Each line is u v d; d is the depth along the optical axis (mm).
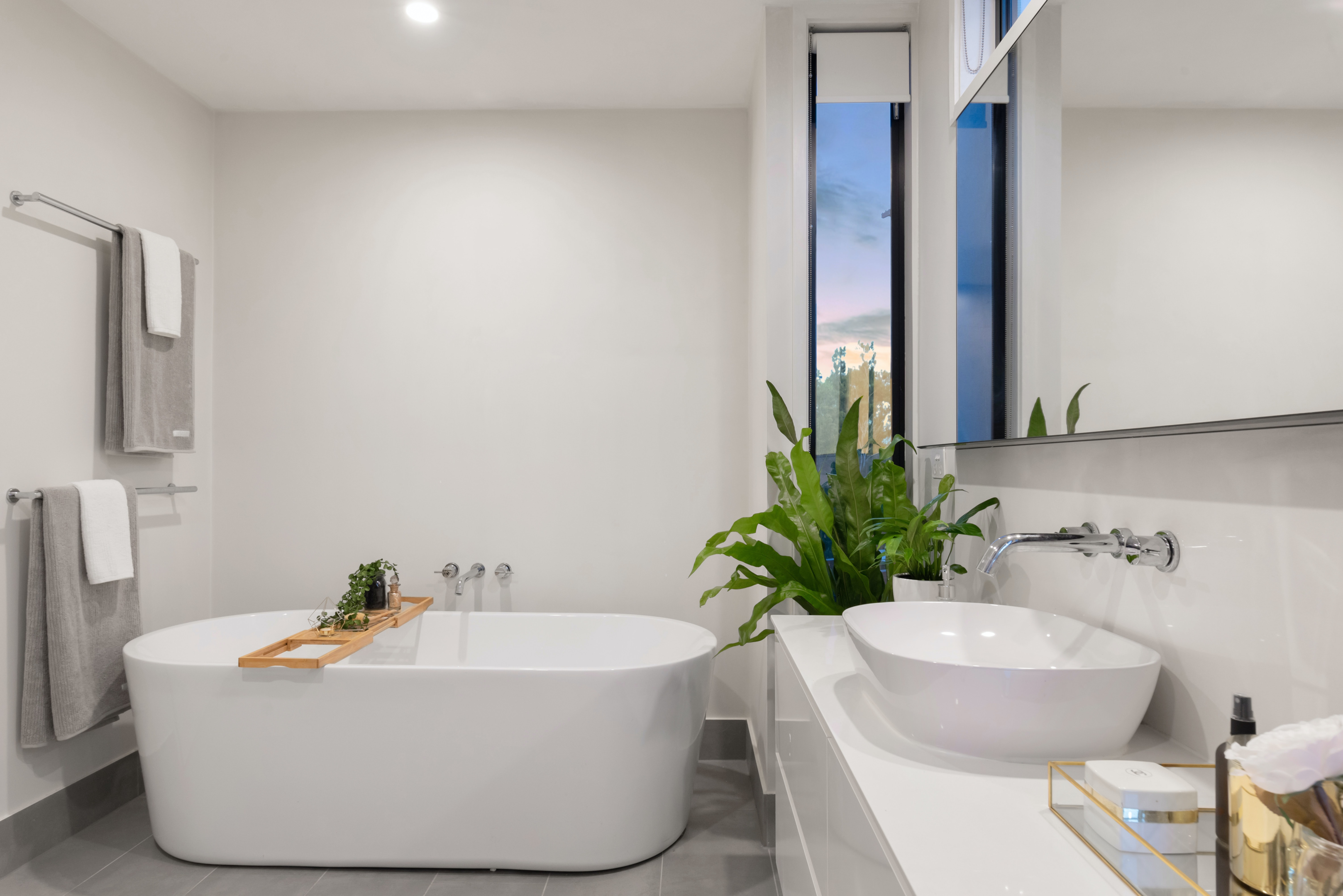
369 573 2654
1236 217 869
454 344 2957
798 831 1511
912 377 2395
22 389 2135
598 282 2957
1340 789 549
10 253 2100
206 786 2094
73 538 2180
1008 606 1383
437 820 2080
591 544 2934
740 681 2898
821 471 2432
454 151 2977
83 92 2355
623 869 2125
